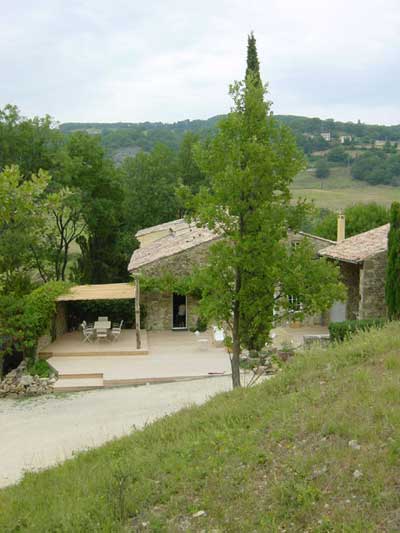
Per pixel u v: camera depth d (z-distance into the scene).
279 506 6.95
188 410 12.80
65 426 16.94
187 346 26.53
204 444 9.52
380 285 24.44
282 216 14.80
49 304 24.92
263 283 14.91
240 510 7.14
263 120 14.74
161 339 28.14
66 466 11.15
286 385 11.59
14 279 25.05
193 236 31.41
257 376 19.28
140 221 53.91
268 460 8.14
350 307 27.75
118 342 26.95
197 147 15.24
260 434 9.16
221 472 8.17
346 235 42.00
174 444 10.13
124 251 47.34
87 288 28.42
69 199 36.00
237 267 14.96
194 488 8.01
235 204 14.60
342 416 8.73
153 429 11.69
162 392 20.03
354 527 6.20
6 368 24.86
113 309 30.70
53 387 21.34
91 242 41.56
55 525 7.97
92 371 22.62
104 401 19.48
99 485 9.05
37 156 37.56
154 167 54.12
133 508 7.83
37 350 24.61
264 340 16.11
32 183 17.73
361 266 24.75
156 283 27.75
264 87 14.89
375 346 12.10
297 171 14.76
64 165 36.62
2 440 16.08
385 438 7.79
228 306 15.45
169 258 28.00
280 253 14.80
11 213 18.30
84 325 27.22
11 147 36.53
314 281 14.95
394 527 6.06
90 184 40.41
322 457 7.69
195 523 7.15
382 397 9.08
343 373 11.11
